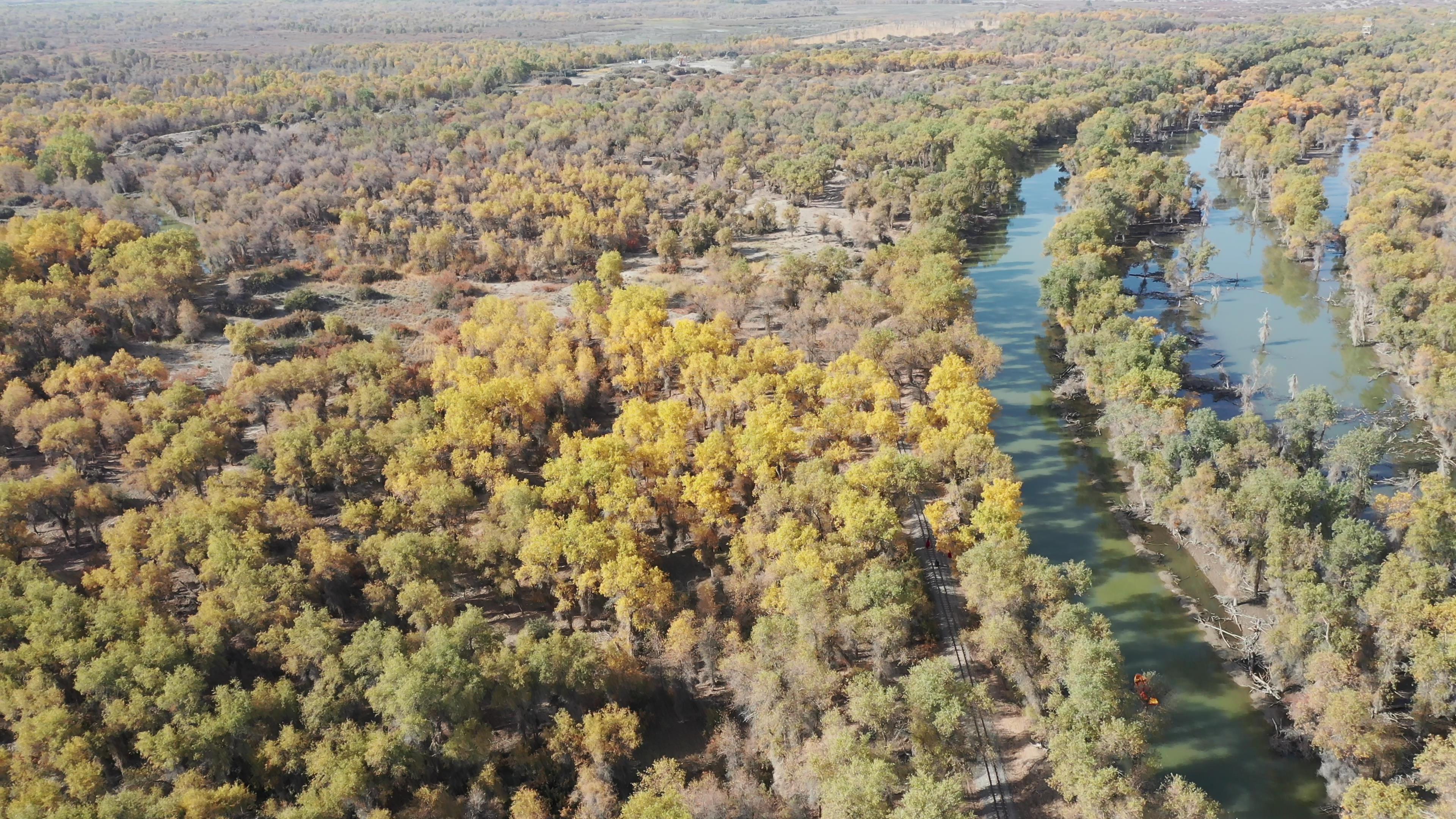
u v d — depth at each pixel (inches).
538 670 3978.8
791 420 5895.7
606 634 4653.1
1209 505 4805.6
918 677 3774.6
